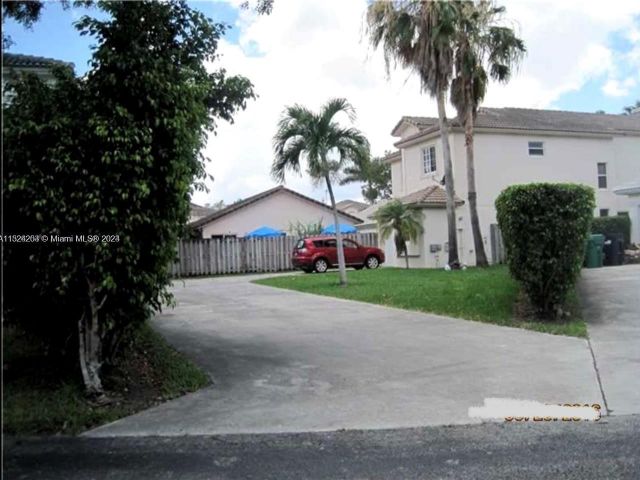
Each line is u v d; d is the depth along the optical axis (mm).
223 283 20766
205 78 7047
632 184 22172
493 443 4379
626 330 8633
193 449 4402
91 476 3910
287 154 15766
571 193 9289
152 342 8039
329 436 4641
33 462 4164
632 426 4668
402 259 24469
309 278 19844
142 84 5387
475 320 9867
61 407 5168
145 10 5777
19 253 5355
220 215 33000
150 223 5586
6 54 7422
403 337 8633
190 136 5820
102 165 5223
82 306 5617
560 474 3764
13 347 7379
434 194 23281
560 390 5703
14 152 4996
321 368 6883
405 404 5422
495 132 24594
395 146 27328
